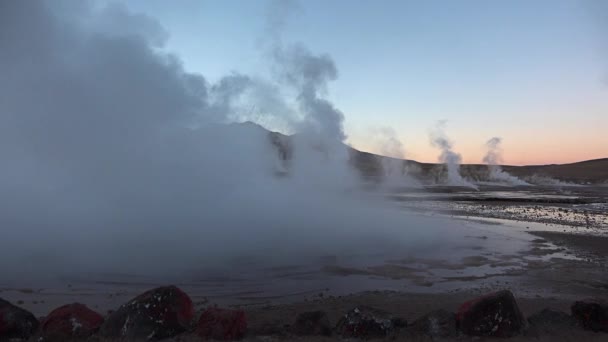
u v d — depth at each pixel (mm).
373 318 5754
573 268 11289
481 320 5566
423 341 5426
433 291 9180
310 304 7875
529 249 13773
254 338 5496
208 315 5598
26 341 5246
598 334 5652
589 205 29297
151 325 5336
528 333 5586
